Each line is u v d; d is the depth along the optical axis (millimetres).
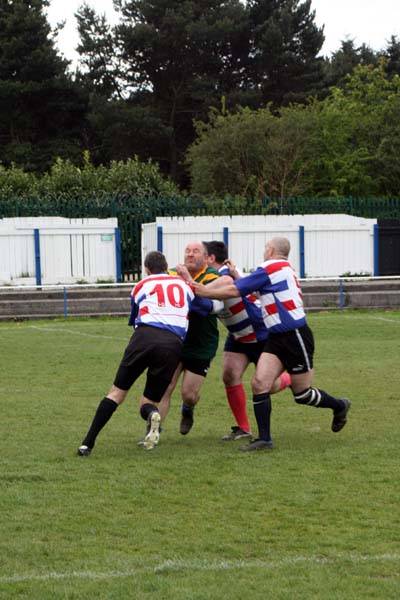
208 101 95438
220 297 13773
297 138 70375
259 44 98812
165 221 44062
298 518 10594
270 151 70375
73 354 26656
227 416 17281
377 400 18703
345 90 97750
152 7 97062
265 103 99312
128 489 11836
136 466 13086
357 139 74125
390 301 41281
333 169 71875
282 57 98562
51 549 9562
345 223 45875
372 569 8930
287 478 12375
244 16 98688
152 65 99250
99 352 27109
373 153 73250
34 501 11305
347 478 12344
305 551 9492
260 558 9297
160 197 49500
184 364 14961
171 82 99812
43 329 34344
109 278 44094
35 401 18750
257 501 11305
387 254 46000
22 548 9578
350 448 14227
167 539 9891
